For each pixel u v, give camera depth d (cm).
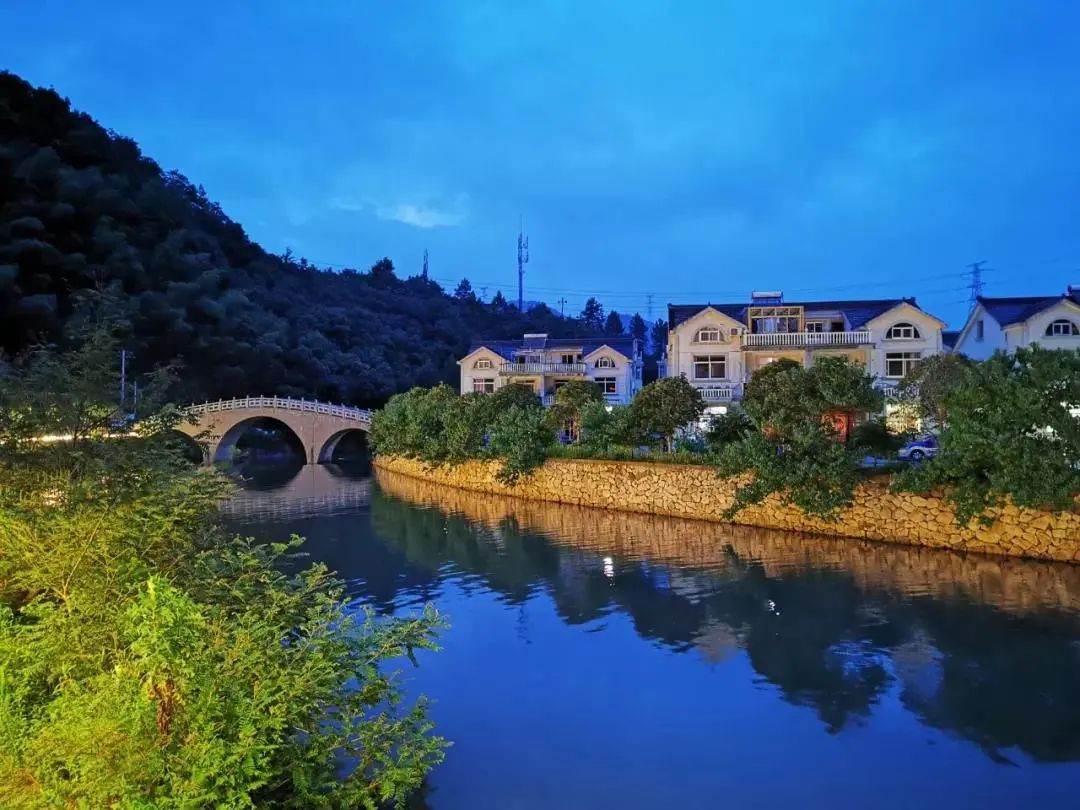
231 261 11144
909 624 1503
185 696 598
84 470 973
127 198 7981
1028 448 1869
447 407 4578
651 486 3016
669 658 1367
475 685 1253
